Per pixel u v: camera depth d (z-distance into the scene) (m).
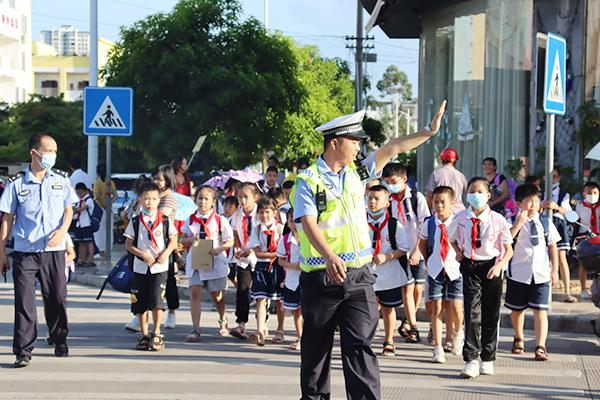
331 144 10.46
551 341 18.36
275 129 51.62
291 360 16.08
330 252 9.98
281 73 52.28
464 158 32.16
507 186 25.17
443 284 16.30
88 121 27.33
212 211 18.22
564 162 30.42
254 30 51.19
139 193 16.88
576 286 23.58
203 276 17.97
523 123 30.67
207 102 49.06
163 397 12.91
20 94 115.56
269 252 17.52
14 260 15.29
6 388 13.42
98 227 30.64
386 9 33.06
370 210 16.59
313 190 10.29
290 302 16.94
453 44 32.59
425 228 16.48
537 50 27.25
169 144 49.19
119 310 22.09
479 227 14.57
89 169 36.06
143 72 49.22
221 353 16.64
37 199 15.31
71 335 18.42
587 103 29.22
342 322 10.34
